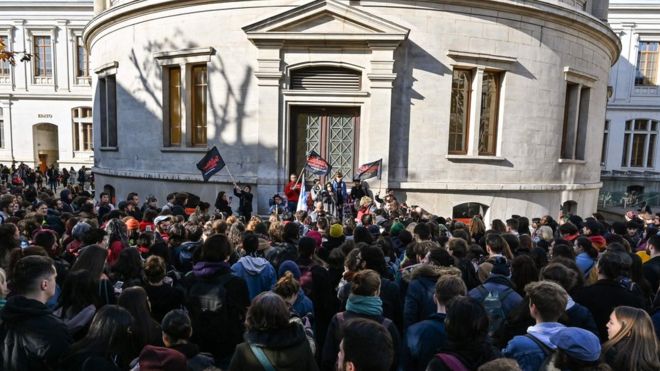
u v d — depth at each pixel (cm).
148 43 1493
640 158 3712
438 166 1371
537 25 1445
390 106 1305
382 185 1314
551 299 292
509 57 1408
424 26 1327
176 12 1417
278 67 1318
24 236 601
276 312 262
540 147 1505
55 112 4091
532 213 1514
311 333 375
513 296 384
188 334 291
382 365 211
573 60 1565
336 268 513
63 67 4053
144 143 1548
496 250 495
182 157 1461
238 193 1259
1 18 4006
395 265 558
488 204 1434
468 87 1420
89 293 352
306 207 1195
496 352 260
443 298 320
